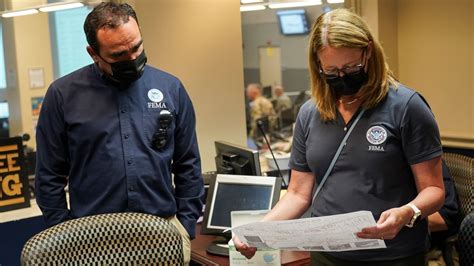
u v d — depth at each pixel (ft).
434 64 12.35
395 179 5.04
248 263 6.18
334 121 5.25
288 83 21.15
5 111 14.96
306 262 6.81
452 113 12.21
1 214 9.96
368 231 4.54
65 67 13.25
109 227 5.17
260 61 21.81
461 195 8.41
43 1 12.46
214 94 11.60
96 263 5.12
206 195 8.27
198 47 11.27
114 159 6.22
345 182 5.17
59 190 6.50
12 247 9.84
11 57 14.70
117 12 6.00
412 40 12.64
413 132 4.93
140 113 6.37
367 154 5.04
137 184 6.26
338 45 4.82
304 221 4.62
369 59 4.97
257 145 16.98
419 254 5.16
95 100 6.32
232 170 8.47
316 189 5.47
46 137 6.44
